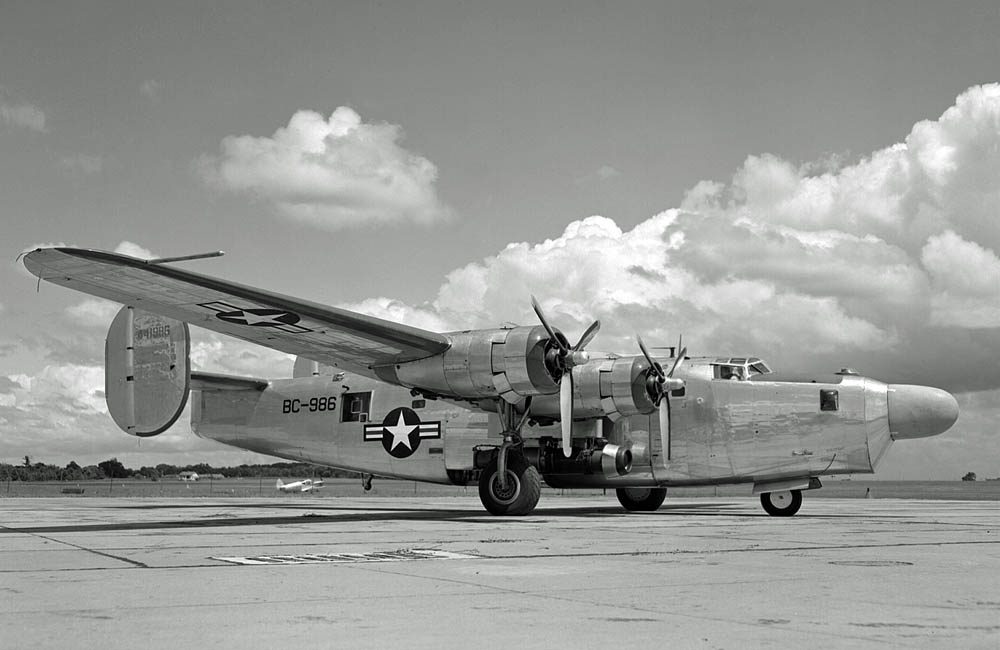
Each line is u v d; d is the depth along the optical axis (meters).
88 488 55.19
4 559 7.10
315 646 3.64
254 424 20.58
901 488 65.44
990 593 5.10
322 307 12.98
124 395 17.39
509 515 14.86
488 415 17.50
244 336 14.76
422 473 18.44
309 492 49.19
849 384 15.45
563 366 14.39
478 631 3.96
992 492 51.47
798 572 6.13
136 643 3.71
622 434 16.45
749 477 15.93
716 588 5.33
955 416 15.09
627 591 5.21
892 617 4.30
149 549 8.02
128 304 13.21
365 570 6.29
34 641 3.75
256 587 5.39
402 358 14.80
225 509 18.55
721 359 16.45
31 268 11.45
